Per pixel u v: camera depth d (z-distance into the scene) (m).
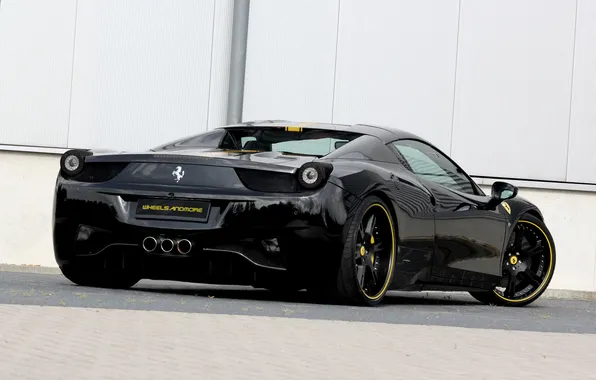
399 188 15.47
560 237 29.33
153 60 29.02
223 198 14.06
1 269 26.42
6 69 28.67
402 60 29.16
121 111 28.97
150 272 14.69
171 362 8.48
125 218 14.40
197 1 29.06
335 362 9.09
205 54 29.06
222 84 29.11
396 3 29.12
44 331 9.80
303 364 8.84
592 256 29.39
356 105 29.12
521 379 8.73
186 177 14.30
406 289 16.09
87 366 7.99
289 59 29.03
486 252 17.98
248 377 7.97
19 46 28.70
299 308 13.73
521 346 11.21
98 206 14.58
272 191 14.09
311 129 16.05
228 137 16.00
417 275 16.14
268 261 14.02
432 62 29.17
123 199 14.51
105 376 7.58
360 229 14.70
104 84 28.91
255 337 10.40
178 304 12.98
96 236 14.64
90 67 28.88
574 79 29.58
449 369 9.10
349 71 29.08
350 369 8.73
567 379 8.86
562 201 29.34
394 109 29.17
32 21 28.75
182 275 14.52
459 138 29.27
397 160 16.20
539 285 19.52
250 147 15.72
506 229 18.52
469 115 29.28
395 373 8.66
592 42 29.59
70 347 8.92
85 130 28.88
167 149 15.52
